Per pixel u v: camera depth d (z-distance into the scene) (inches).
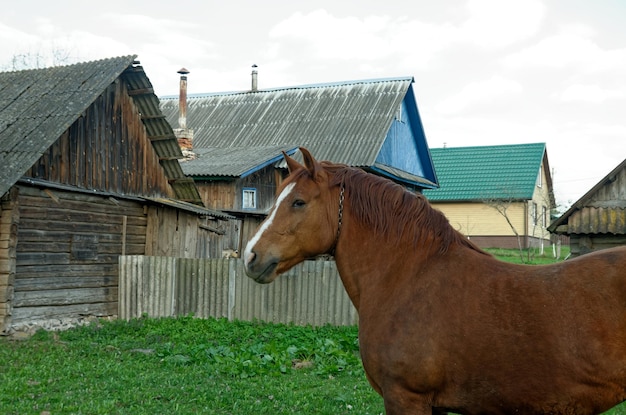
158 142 565.6
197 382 285.3
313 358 354.3
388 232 142.6
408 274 137.6
